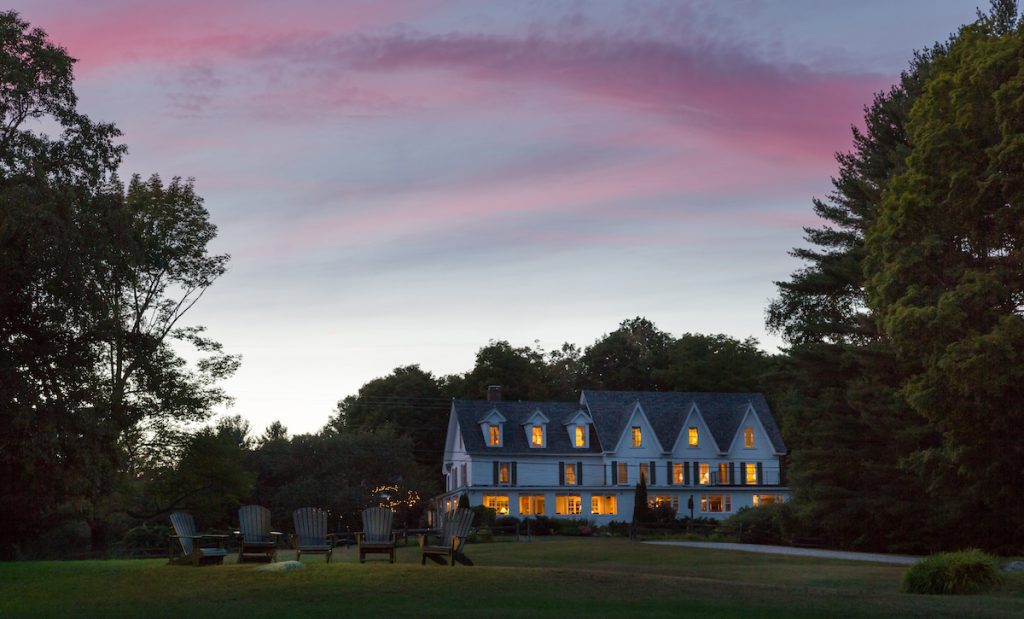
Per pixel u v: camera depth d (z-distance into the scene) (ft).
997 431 92.38
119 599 53.98
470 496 237.45
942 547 135.13
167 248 154.40
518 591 55.42
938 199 96.63
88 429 95.91
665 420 254.47
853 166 174.09
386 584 57.57
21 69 101.76
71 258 92.17
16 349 94.79
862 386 148.46
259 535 73.67
